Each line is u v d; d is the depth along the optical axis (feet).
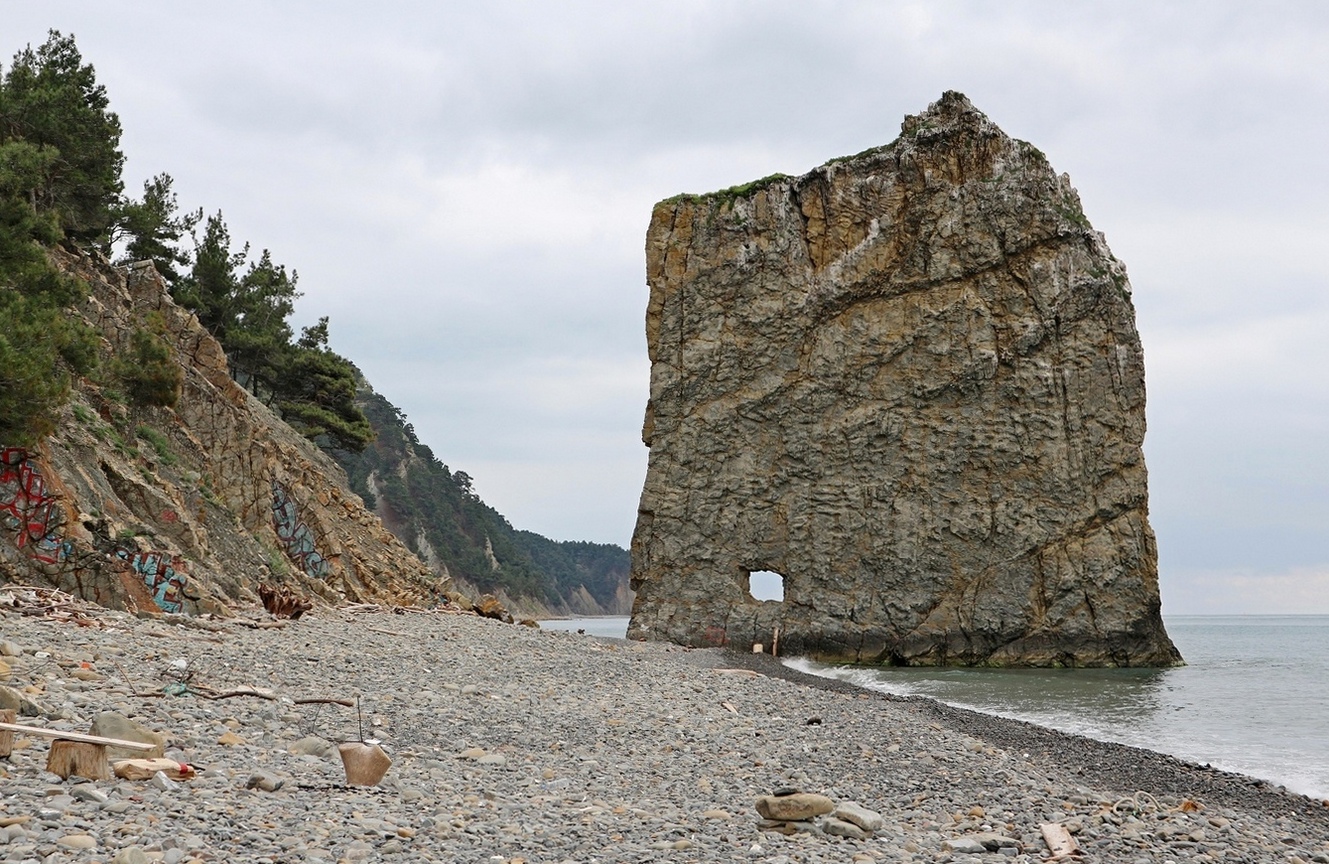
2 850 25.48
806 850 36.42
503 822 36.01
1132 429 190.19
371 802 36.24
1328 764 78.95
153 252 235.61
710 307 211.61
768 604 201.36
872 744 67.00
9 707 41.11
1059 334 194.49
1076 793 54.44
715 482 206.49
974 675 167.32
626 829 37.37
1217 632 500.33
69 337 100.99
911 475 197.26
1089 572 187.83
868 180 206.80
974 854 38.70
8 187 112.57
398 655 85.10
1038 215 197.98
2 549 88.17
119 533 93.35
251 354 255.91
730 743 62.23
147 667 58.85
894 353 200.75
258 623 93.66
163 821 29.89
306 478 190.29
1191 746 88.43
